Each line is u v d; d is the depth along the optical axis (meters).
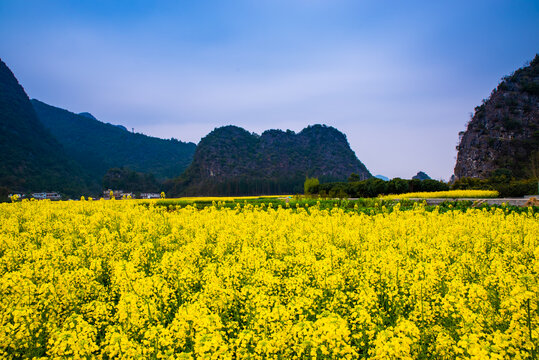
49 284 6.48
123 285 6.93
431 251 8.80
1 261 8.98
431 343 5.18
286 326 5.01
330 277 6.68
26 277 7.52
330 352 4.44
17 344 5.34
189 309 5.27
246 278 7.84
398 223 13.16
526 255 9.32
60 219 16.55
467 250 10.18
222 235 11.34
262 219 15.37
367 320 5.14
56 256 9.14
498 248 9.94
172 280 7.83
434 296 6.00
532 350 4.58
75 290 6.93
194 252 9.61
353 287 7.52
